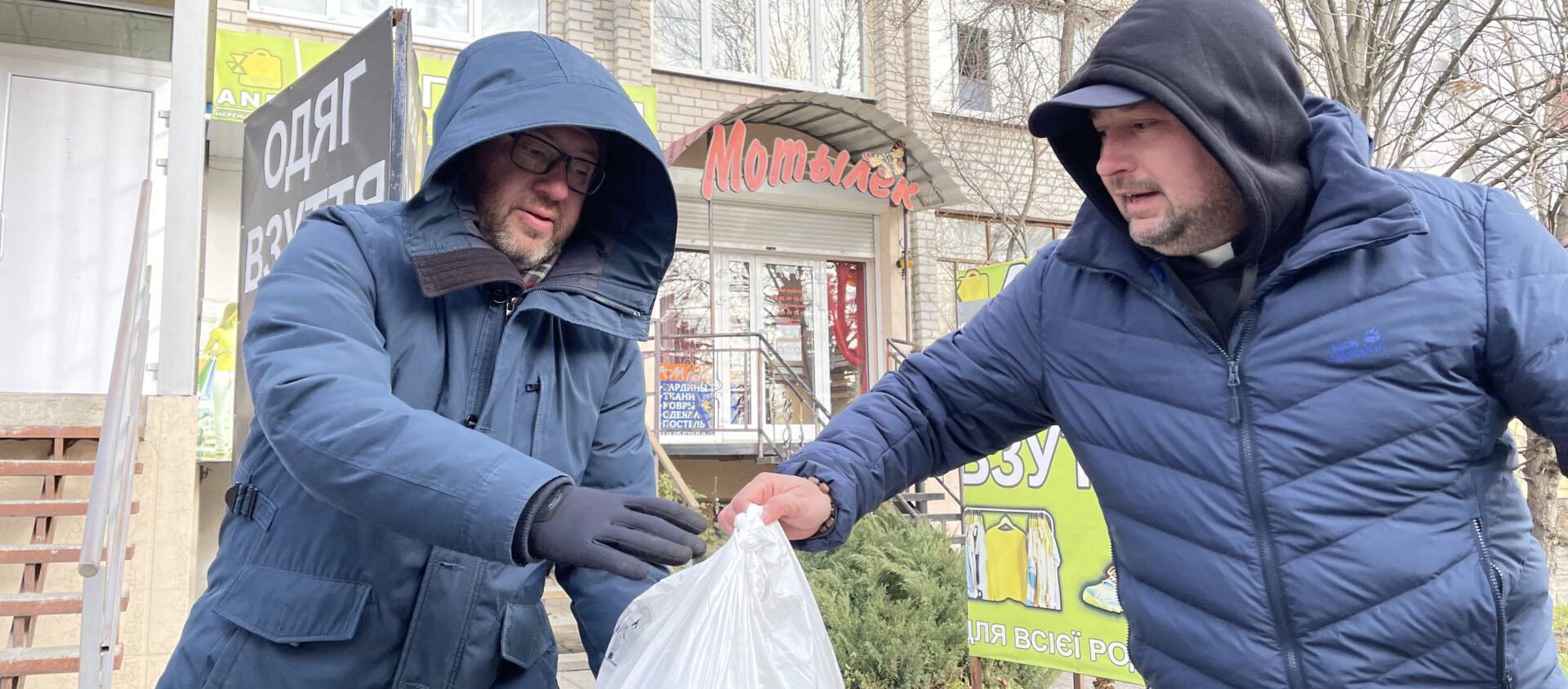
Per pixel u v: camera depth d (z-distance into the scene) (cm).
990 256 1030
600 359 160
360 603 136
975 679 391
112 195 512
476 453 107
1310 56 514
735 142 811
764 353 935
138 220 372
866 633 468
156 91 525
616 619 157
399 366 139
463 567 142
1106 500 158
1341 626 133
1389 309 134
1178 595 146
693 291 914
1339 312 136
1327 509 134
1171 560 146
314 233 138
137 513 402
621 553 103
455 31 827
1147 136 142
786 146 833
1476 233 138
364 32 323
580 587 163
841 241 957
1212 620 142
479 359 146
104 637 287
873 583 500
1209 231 141
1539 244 136
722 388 919
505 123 136
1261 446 138
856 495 159
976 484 389
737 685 121
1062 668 362
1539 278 133
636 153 158
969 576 390
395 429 109
